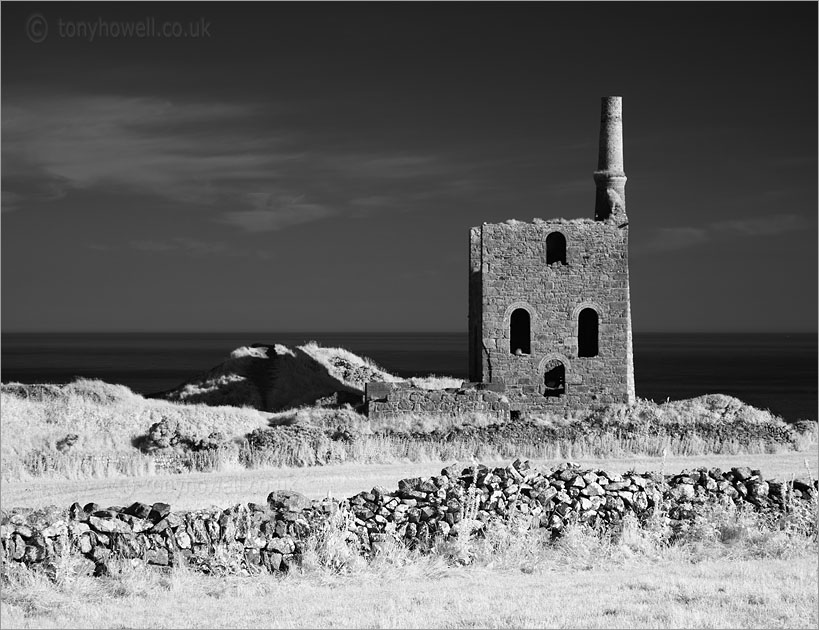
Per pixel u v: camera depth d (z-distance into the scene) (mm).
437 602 23422
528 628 21391
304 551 26297
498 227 67625
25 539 24625
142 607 23047
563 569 26719
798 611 22656
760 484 31438
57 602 23266
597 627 21500
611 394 67750
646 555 27891
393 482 40688
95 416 54781
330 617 22219
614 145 72375
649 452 51562
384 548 27062
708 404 67000
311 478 42125
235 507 26891
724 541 29359
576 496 29609
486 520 28547
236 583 24891
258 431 53594
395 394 62125
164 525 25766
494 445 51812
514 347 72625
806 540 29266
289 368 78125
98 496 37375
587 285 67812
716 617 22094
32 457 46188
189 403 72312
